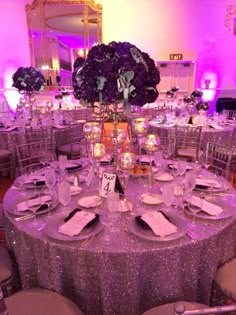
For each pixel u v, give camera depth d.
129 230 1.38
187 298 1.39
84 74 1.54
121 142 1.83
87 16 7.59
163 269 1.29
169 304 1.29
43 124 4.39
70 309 1.27
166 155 2.50
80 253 1.26
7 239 1.65
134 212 1.58
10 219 1.51
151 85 1.68
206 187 1.86
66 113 5.86
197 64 8.19
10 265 1.60
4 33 7.43
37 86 5.20
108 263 1.25
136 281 1.28
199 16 7.82
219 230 1.40
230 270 1.51
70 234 1.33
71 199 1.75
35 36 7.62
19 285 1.66
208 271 1.41
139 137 2.56
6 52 7.56
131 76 1.48
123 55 1.50
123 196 1.64
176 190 1.81
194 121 4.41
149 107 6.88
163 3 7.73
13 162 4.02
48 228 1.39
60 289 1.37
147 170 2.09
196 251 1.32
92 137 2.08
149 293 1.35
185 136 4.01
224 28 7.88
